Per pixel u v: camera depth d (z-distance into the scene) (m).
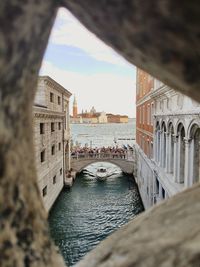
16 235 2.29
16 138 2.28
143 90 33.50
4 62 1.87
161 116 21.55
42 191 25.05
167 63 2.24
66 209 29.42
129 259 2.38
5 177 2.11
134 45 2.31
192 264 1.97
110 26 2.25
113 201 31.95
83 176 44.00
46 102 27.34
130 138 157.75
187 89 2.62
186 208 2.78
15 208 2.28
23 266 2.32
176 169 17.39
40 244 2.64
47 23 2.36
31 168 2.71
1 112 1.98
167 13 1.76
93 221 26.17
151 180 24.91
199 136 14.90
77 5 2.25
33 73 2.51
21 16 1.89
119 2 1.90
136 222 3.14
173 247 2.21
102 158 44.41
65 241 22.08
